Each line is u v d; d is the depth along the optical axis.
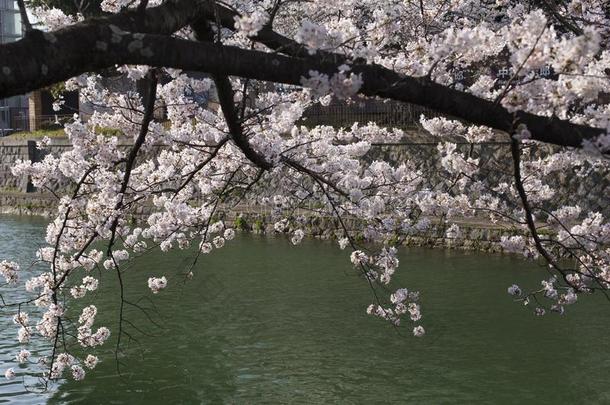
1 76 2.66
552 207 19.33
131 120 6.37
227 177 7.81
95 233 6.28
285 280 17.23
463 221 20.30
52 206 30.39
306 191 8.13
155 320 14.28
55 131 34.19
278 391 10.98
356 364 11.89
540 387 10.69
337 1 6.63
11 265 6.84
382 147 22.42
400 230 7.89
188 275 7.99
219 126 7.00
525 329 13.08
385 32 5.36
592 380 10.86
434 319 13.84
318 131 7.80
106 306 15.23
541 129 3.30
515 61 3.41
